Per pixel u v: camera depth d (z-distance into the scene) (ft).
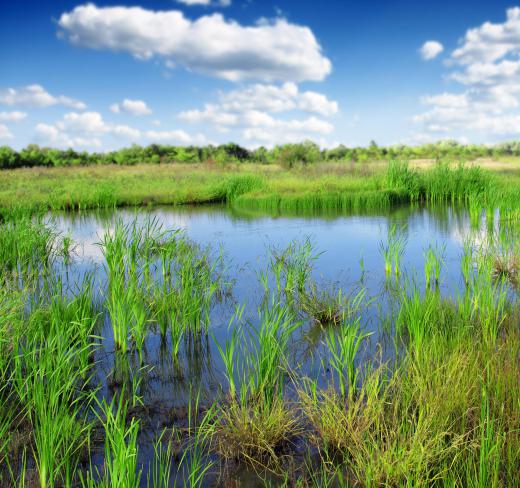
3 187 82.33
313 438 12.50
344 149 202.08
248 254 34.47
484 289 19.89
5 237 32.22
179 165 144.36
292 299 23.07
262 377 14.49
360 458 11.09
